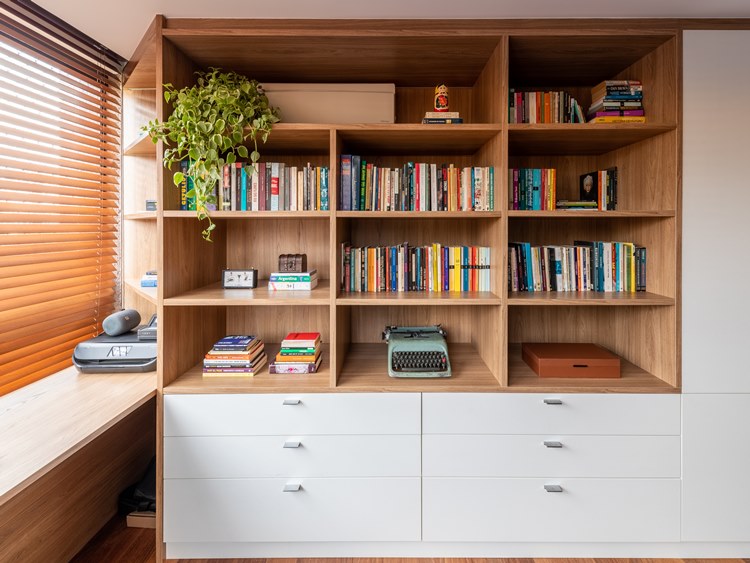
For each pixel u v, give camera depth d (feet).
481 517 6.24
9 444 4.62
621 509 6.23
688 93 6.05
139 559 6.30
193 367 7.02
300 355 6.77
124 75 7.99
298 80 7.47
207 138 6.04
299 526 6.24
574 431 6.20
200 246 7.23
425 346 6.63
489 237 6.95
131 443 7.61
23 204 6.34
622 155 7.32
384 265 6.99
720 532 6.23
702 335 6.15
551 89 7.79
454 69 7.07
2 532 5.08
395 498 6.23
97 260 7.74
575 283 6.96
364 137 6.56
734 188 6.11
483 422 6.20
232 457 6.21
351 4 5.76
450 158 7.88
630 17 6.06
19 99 6.20
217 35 6.00
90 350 6.90
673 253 6.16
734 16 6.03
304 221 8.05
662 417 6.18
